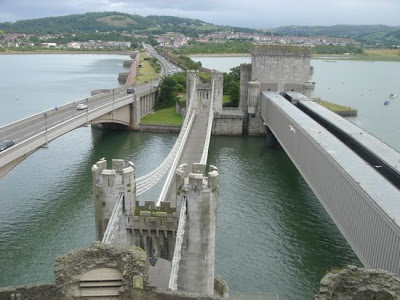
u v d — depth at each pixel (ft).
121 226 143.54
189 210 143.64
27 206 273.33
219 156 402.11
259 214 268.62
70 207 272.92
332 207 216.54
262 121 490.49
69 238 233.35
